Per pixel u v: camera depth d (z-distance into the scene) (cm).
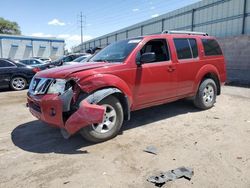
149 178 301
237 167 324
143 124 507
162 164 337
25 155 376
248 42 1323
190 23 2195
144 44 479
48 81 399
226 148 384
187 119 538
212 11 1934
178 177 302
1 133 478
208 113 583
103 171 322
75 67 420
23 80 1108
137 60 461
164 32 548
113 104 421
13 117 596
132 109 469
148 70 472
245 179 296
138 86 460
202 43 598
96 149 390
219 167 325
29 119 574
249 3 1603
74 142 420
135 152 376
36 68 1152
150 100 489
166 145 400
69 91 377
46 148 400
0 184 297
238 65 1391
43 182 300
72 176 312
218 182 290
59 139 437
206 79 604
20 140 438
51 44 4147
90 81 390
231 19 1759
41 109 394
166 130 470
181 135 443
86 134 398
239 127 481
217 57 631
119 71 430
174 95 535
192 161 343
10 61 1089
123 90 429
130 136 442
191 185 285
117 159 354
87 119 373
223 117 550
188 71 552
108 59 482
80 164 343
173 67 517
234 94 848
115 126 428
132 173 315
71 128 372
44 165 342
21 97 897
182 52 546
